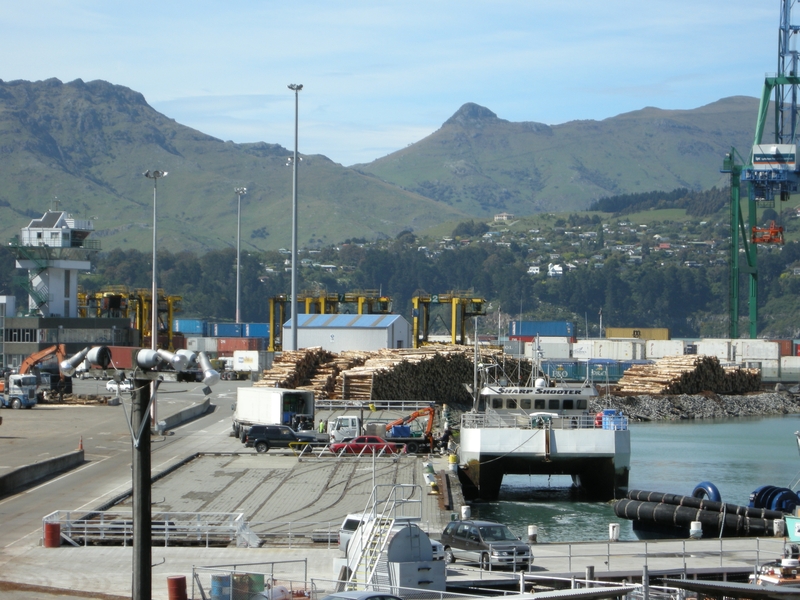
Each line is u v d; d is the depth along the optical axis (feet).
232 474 213.66
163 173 339.98
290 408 272.72
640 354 643.45
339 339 508.53
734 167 637.30
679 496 182.39
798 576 123.03
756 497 186.91
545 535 179.32
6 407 362.74
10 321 443.32
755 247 646.74
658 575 125.59
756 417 466.70
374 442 249.75
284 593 107.76
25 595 113.29
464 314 530.68
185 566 129.08
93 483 200.44
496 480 220.43
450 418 325.21
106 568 128.77
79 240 477.77
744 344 631.97
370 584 102.73
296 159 389.19
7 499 181.88
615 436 216.74
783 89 595.88
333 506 177.78
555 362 586.45
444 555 121.39
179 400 409.49
